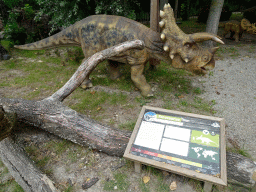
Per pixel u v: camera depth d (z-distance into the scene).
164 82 4.75
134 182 2.55
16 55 6.75
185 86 4.59
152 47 3.65
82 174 2.69
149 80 4.82
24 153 2.72
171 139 2.38
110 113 3.82
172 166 2.13
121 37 3.75
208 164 2.10
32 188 2.34
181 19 11.67
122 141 2.76
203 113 3.71
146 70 5.23
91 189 2.51
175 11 10.79
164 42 3.43
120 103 4.08
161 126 2.54
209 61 3.41
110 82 4.83
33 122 2.93
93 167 2.77
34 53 6.88
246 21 7.02
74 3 5.21
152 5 4.32
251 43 7.28
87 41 4.16
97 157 2.90
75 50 6.10
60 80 5.09
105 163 2.81
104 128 2.89
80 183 2.59
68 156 2.95
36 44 4.96
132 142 2.41
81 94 4.41
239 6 12.12
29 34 7.44
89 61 3.35
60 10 5.39
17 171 2.50
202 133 2.38
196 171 2.06
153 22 4.50
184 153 2.23
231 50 6.68
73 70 5.57
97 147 2.82
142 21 10.45
